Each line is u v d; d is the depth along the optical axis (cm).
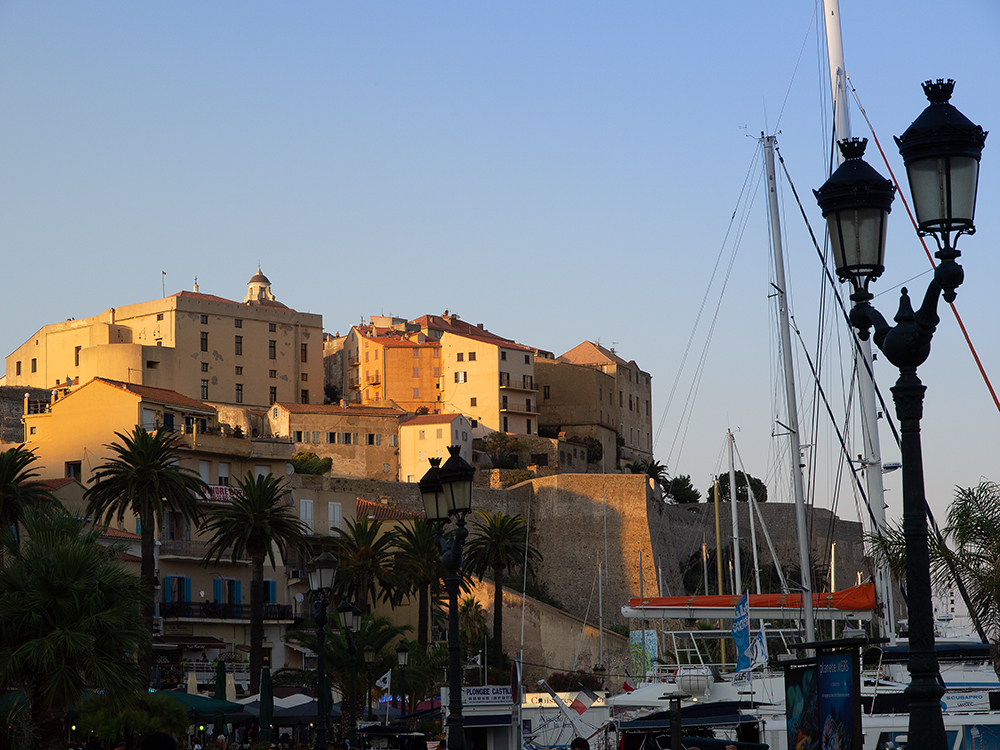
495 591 9706
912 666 1195
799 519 4575
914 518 1212
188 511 7362
